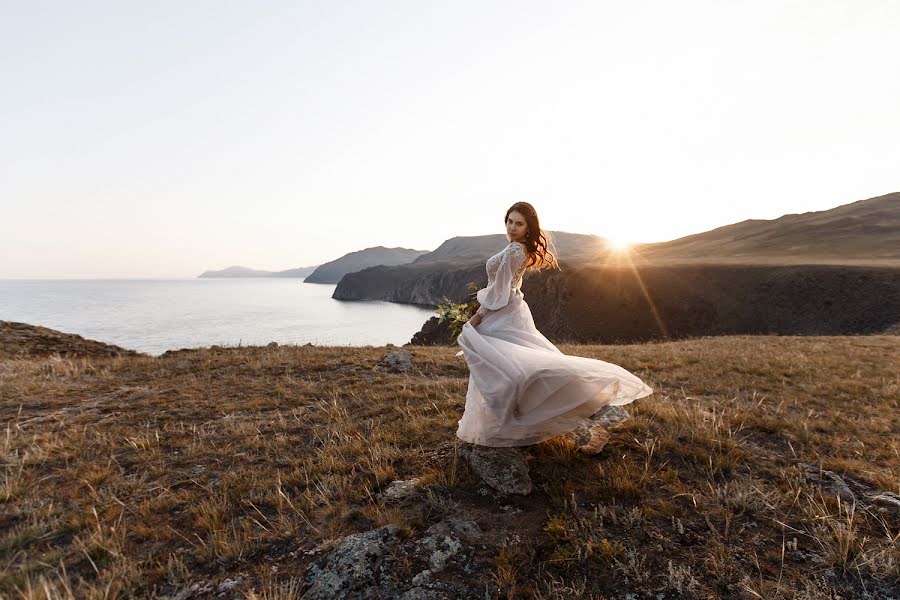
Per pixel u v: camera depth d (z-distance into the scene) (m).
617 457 4.31
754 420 5.45
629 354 12.12
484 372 3.69
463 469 4.21
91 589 2.75
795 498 3.52
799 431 5.14
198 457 4.97
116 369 10.00
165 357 11.85
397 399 6.78
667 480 3.89
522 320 4.23
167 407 6.94
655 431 4.96
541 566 2.93
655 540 3.13
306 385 8.20
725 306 70.62
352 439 5.16
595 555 2.97
